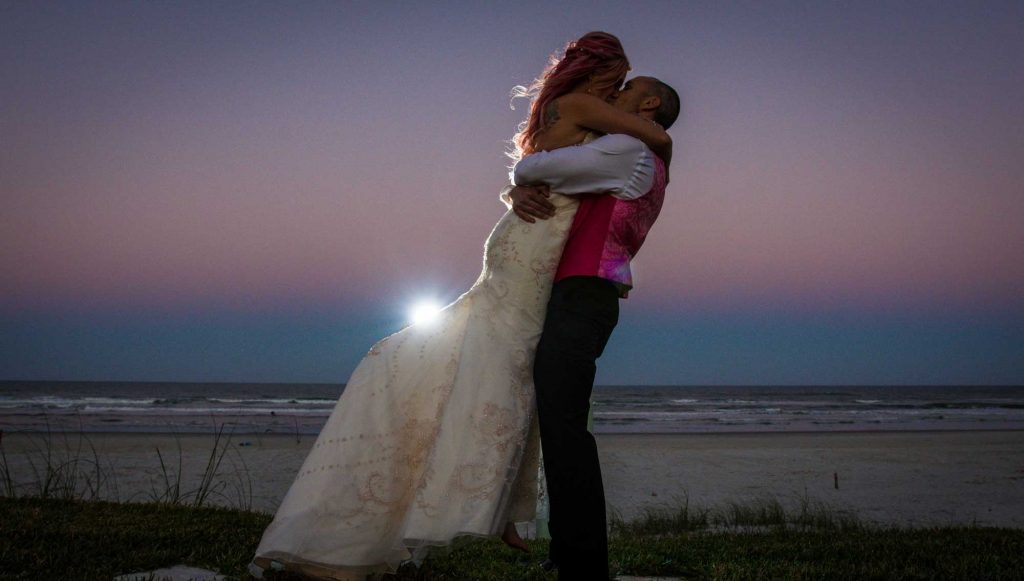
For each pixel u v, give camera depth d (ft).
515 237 8.81
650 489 52.47
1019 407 257.34
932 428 139.85
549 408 8.60
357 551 8.57
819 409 234.38
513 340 8.75
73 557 14.20
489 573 14.58
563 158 8.57
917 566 17.19
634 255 9.41
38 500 22.86
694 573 16.30
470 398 8.63
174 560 14.83
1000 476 62.18
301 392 383.24
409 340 9.25
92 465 55.47
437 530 8.28
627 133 8.78
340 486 8.67
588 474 8.60
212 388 474.08
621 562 16.74
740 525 34.86
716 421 161.07
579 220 8.82
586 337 8.65
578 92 9.19
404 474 8.87
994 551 20.21
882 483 57.26
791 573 15.61
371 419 8.93
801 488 54.08
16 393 321.73
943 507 46.09
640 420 164.55
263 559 8.57
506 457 8.55
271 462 63.46
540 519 19.81
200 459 64.49
